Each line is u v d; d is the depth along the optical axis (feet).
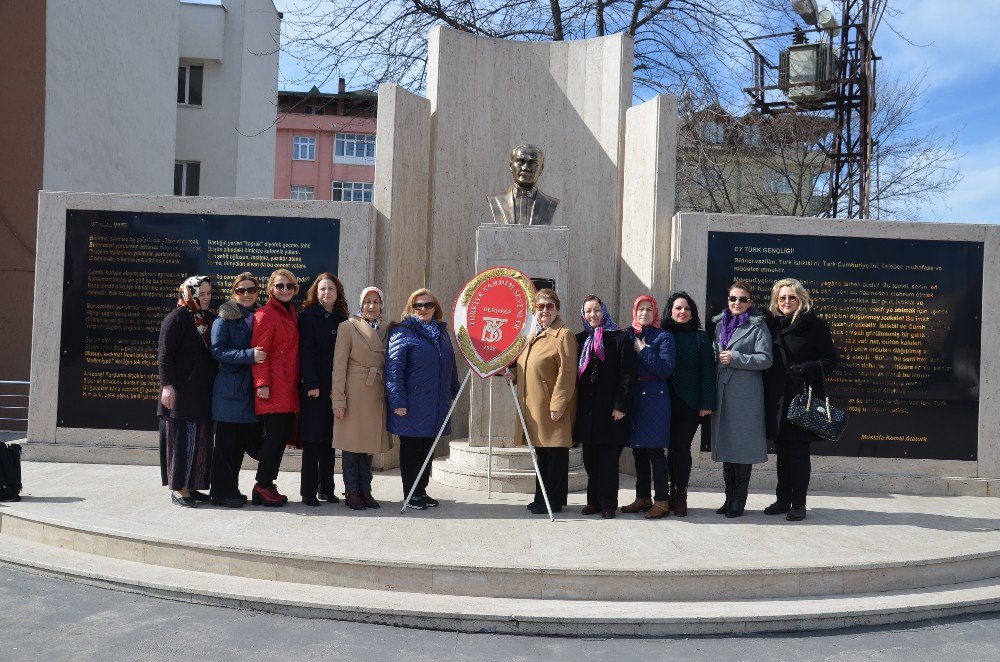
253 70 76.95
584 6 54.44
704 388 21.88
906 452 26.94
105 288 28.60
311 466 22.44
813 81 55.62
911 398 26.91
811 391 21.63
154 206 28.63
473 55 33.19
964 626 16.31
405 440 22.49
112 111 54.24
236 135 73.41
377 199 29.55
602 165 32.50
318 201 28.63
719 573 16.94
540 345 22.22
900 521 22.22
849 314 27.04
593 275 32.53
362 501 22.58
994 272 26.84
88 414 28.53
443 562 16.94
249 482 25.76
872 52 52.85
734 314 22.41
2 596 16.66
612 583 16.81
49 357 28.55
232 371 21.75
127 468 27.45
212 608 16.28
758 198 73.15
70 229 28.63
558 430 21.86
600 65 32.81
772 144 70.23
